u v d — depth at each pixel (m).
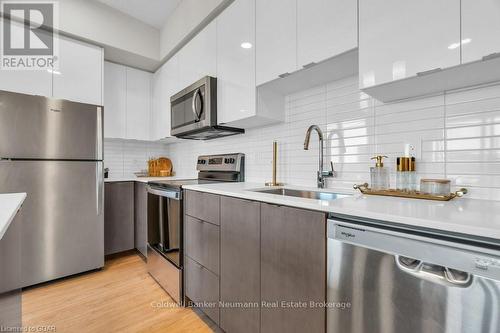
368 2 1.08
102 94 2.41
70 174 2.11
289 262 1.03
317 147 1.64
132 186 2.71
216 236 1.44
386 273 0.75
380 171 1.24
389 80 1.02
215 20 1.97
